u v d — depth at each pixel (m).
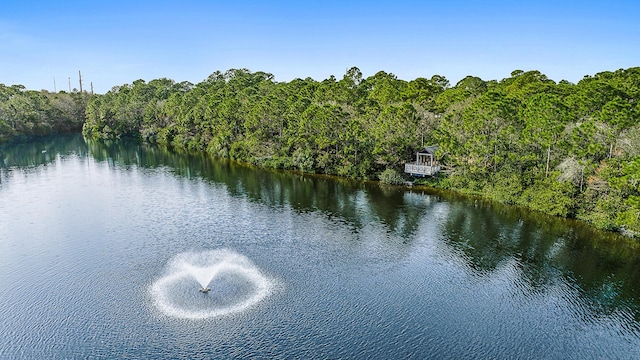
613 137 60.44
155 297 41.09
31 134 171.38
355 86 148.50
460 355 33.66
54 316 37.97
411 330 36.66
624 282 45.50
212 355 33.06
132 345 34.16
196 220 63.91
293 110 109.38
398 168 93.44
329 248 53.47
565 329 37.28
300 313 38.75
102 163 114.38
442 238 57.16
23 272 46.09
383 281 45.03
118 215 66.00
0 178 92.69
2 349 33.53
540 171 72.00
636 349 34.81
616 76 94.62
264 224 62.31
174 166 110.94
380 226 61.81
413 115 90.50
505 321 38.28
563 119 67.06
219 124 133.00
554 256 51.53
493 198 75.38
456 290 43.44
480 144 78.50
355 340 35.16
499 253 52.41
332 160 99.19
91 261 48.97
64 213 66.88
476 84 134.62
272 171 104.00
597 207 61.38
